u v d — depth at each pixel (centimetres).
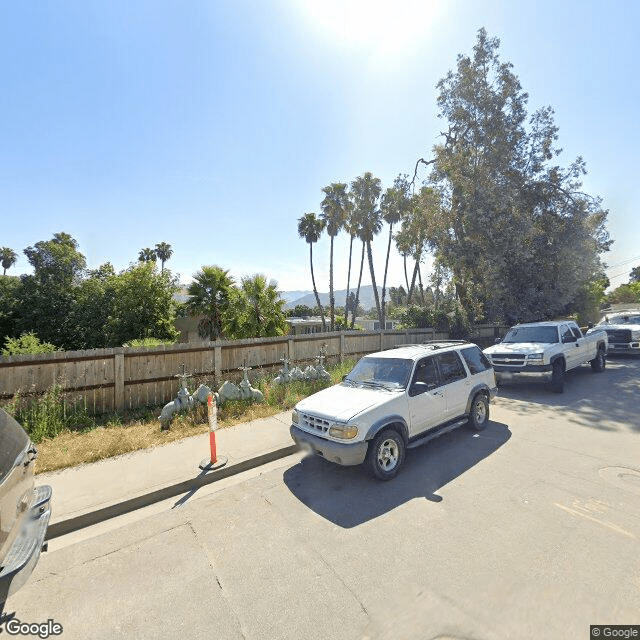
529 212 1888
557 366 964
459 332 1933
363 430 483
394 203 3753
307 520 418
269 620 278
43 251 2514
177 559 360
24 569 261
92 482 516
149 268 2073
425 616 272
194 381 959
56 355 762
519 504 424
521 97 1847
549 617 265
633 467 511
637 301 5012
